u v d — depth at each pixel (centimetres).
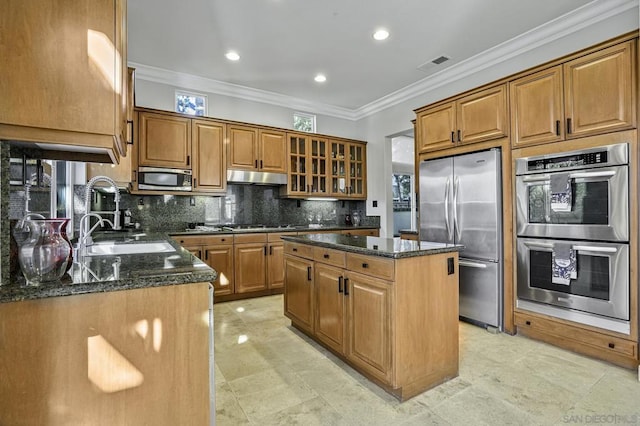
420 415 176
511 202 288
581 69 243
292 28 312
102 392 109
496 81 296
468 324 317
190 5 276
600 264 236
